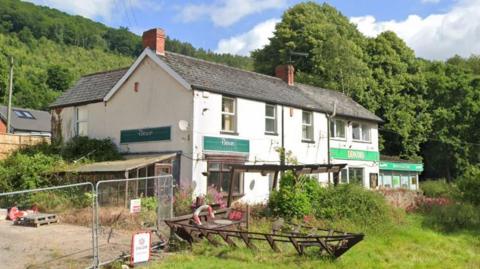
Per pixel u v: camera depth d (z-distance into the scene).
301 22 44.94
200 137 21.02
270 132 24.44
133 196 19.30
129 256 11.52
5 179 20.20
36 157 22.05
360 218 17.78
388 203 20.56
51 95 71.50
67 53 95.31
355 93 41.00
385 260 13.32
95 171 19.41
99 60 95.19
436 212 22.14
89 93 26.89
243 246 13.34
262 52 47.31
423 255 14.42
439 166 46.16
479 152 45.03
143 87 23.17
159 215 15.17
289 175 18.77
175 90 21.72
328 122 28.30
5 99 65.00
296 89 29.89
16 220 16.50
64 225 16.16
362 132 32.12
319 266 11.61
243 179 22.61
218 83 22.78
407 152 44.00
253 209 18.42
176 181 20.94
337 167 19.53
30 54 87.38
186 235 13.39
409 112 44.09
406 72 46.09
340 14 48.50
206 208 15.20
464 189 25.48
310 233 14.23
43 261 11.16
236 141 22.55
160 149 22.05
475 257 14.79
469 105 45.16
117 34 102.50
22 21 98.19
